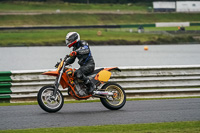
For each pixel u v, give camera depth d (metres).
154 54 118.56
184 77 30.98
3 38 191.12
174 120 17.56
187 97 27.59
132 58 101.06
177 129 15.29
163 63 83.19
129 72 30.36
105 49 150.62
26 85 28.38
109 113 19.92
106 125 16.45
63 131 15.16
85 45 21.12
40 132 15.01
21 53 127.38
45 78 29.22
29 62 89.31
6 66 78.25
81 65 21.23
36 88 28.70
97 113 20.00
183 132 14.70
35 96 28.20
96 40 188.88
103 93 21.06
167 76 31.02
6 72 28.19
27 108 22.20
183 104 22.92
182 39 196.75
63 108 22.16
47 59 99.81
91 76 21.48
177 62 85.75
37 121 17.66
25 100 28.09
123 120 17.75
